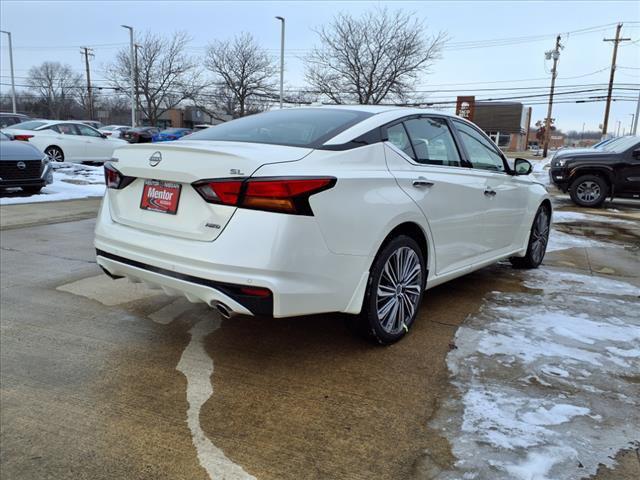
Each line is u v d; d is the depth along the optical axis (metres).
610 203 12.62
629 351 3.33
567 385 2.88
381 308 3.25
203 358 3.16
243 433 2.41
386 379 2.92
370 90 36.09
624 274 5.39
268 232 2.56
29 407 2.59
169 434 2.39
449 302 4.27
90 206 9.13
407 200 3.25
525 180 5.09
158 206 2.96
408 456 2.26
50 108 71.44
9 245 5.97
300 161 2.75
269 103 50.22
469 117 43.72
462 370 3.04
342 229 2.80
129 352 3.22
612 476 2.13
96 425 2.45
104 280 4.67
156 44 52.97
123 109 71.75
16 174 9.38
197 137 3.49
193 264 2.69
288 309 2.63
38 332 3.50
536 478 2.12
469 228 4.04
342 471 2.16
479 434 2.41
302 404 2.66
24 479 2.09
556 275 5.27
